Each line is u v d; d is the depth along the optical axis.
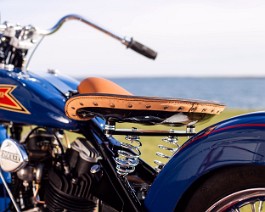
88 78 2.34
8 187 2.46
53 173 2.40
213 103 2.03
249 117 1.68
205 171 1.71
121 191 2.08
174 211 1.85
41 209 2.47
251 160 1.59
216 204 1.70
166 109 1.92
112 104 1.93
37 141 2.54
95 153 2.33
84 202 2.37
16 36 2.57
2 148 2.41
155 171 2.42
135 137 2.08
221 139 1.69
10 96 2.42
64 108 2.26
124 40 2.83
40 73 2.68
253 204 1.64
